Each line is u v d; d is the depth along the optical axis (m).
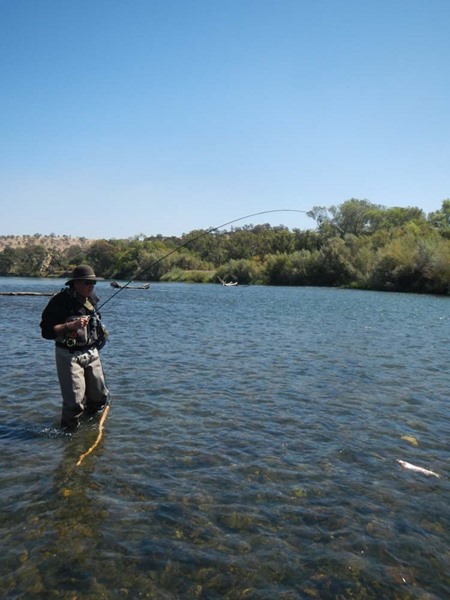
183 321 20.92
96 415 7.35
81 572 3.72
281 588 3.60
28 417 7.22
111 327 18.38
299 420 7.26
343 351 13.13
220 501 4.79
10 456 5.78
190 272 92.69
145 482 5.15
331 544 4.11
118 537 4.16
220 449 6.09
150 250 104.31
